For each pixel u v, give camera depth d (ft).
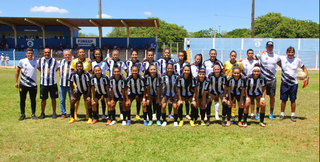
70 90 22.65
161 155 14.46
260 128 19.99
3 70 84.07
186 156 14.37
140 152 14.88
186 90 20.89
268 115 24.72
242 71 23.81
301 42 108.68
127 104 20.47
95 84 20.97
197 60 23.26
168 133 18.49
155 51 105.81
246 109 20.10
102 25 110.83
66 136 17.66
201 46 110.42
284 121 22.21
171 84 20.77
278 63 23.11
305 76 22.70
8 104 28.37
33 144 16.08
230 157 14.25
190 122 21.20
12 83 47.34
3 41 114.01
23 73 22.04
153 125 21.01
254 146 15.94
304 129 19.58
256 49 108.88
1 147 15.58
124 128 19.98
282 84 22.44
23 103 22.40
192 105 20.52
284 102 22.54
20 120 22.06
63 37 119.75
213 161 13.71
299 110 26.35
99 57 23.02
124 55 107.55
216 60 23.35
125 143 16.38
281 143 16.47
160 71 23.63
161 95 21.11
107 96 21.47
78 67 21.02
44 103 22.91
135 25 110.93
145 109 21.15
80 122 21.85
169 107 24.04
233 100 22.30
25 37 115.96
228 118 20.98
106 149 15.34
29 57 22.09
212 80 21.04
